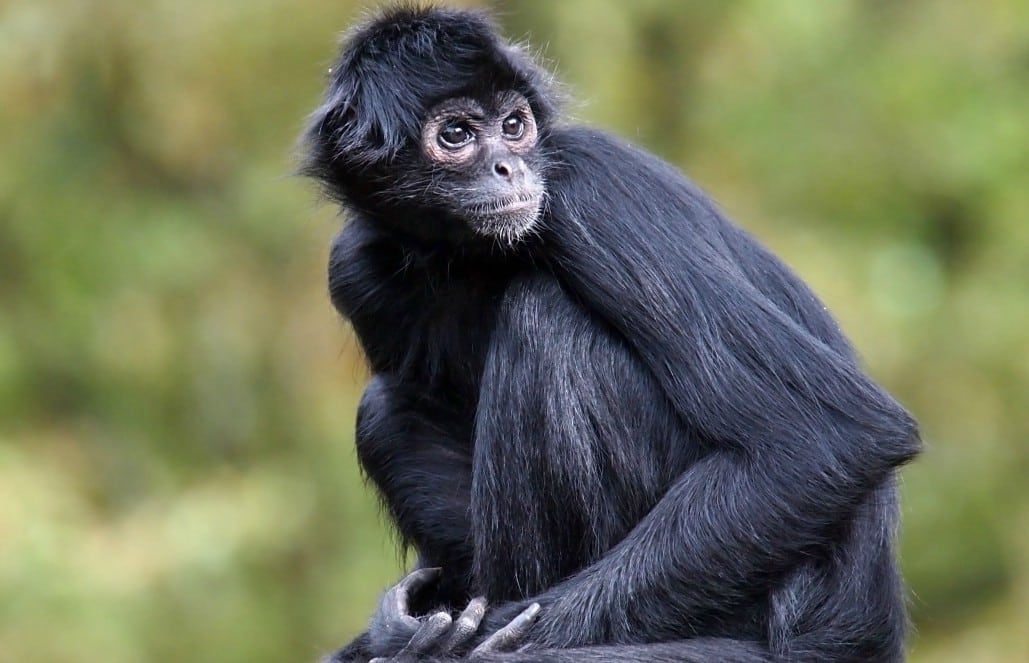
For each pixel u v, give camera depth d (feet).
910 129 135.33
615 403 57.16
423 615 61.77
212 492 126.21
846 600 57.62
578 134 61.31
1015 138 133.90
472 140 62.03
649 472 57.52
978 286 131.34
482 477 57.31
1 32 131.85
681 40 138.21
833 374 56.59
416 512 63.10
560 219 58.70
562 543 57.16
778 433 55.67
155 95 132.05
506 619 56.03
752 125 136.15
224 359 131.75
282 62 131.23
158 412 134.41
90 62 132.46
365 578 121.90
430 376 64.08
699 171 134.72
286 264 132.26
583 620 55.11
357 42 64.54
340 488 125.39
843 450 55.72
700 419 56.34
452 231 62.08
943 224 137.80
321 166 64.85
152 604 119.65
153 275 132.46
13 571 116.67
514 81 62.80
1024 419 129.39
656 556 55.21
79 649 115.55
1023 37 137.18
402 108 62.28
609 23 131.34
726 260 58.70
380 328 64.64
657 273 57.31
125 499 130.21
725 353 56.44
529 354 57.21
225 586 121.19
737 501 55.31
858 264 128.77
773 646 55.88
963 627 129.39
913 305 127.75
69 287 133.28
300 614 122.31
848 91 136.56
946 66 136.67
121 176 136.26
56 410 134.31
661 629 55.16
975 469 129.29
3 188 133.28
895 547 60.85
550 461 56.49
